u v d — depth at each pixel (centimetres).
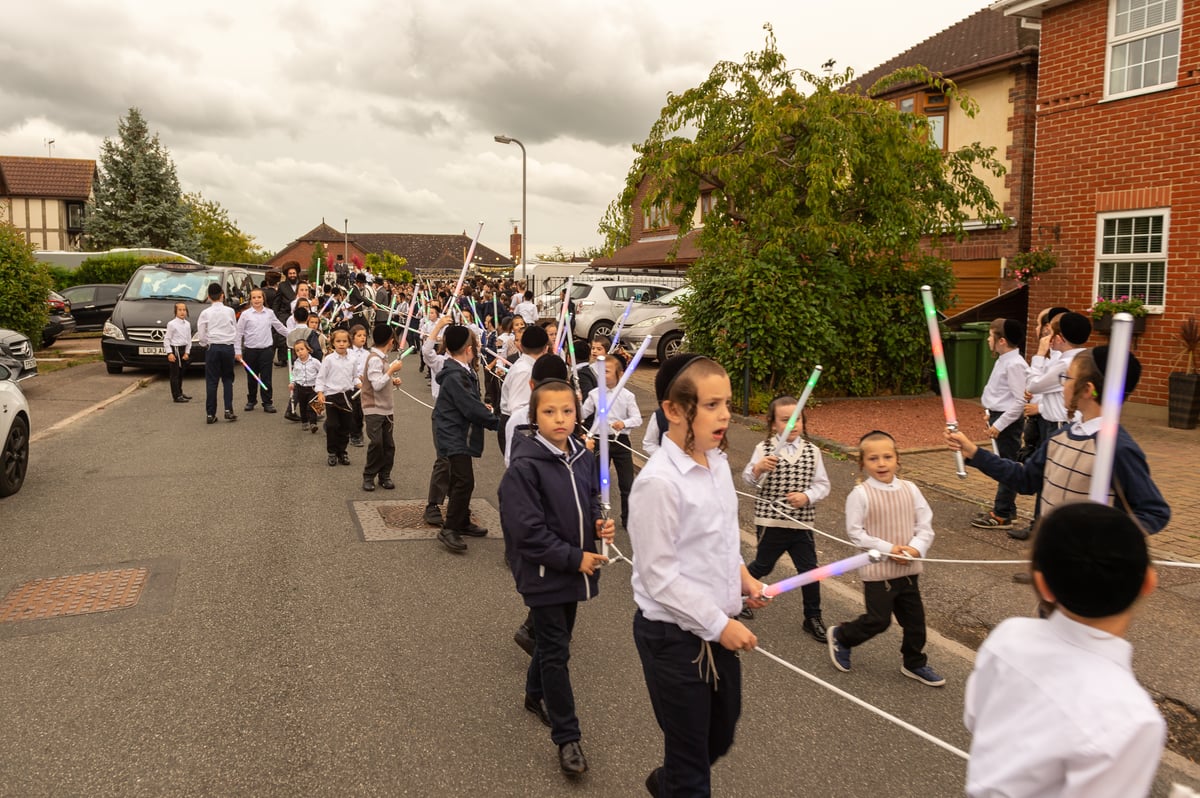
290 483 869
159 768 357
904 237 1348
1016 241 1625
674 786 280
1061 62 1338
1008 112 1633
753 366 1231
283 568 611
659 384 322
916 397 1394
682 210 1420
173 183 4872
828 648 498
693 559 271
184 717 399
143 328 1614
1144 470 352
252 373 1314
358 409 1071
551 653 364
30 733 383
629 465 727
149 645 477
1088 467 361
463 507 657
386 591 570
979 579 596
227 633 496
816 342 1259
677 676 274
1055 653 168
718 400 266
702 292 1301
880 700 432
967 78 1697
